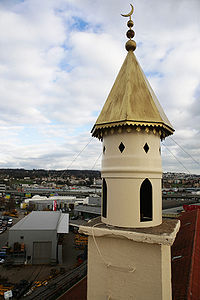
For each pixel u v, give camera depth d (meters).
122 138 6.78
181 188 189.25
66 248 49.44
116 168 6.68
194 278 9.38
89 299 6.58
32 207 98.75
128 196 6.50
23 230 40.94
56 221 48.88
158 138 7.20
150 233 5.87
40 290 30.20
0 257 42.06
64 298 11.05
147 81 8.07
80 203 104.75
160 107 7.78
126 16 8.45
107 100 7.68
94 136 8.20
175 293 8.51
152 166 6.73
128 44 8.23
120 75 7.96
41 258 40.62
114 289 6.25
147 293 5.82
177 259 13.00
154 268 5.82
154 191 6.71
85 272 33.91
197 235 16.66
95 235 6.46
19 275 35.62
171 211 62.81
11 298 28.23
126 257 6.18
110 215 6.71
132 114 6.55
